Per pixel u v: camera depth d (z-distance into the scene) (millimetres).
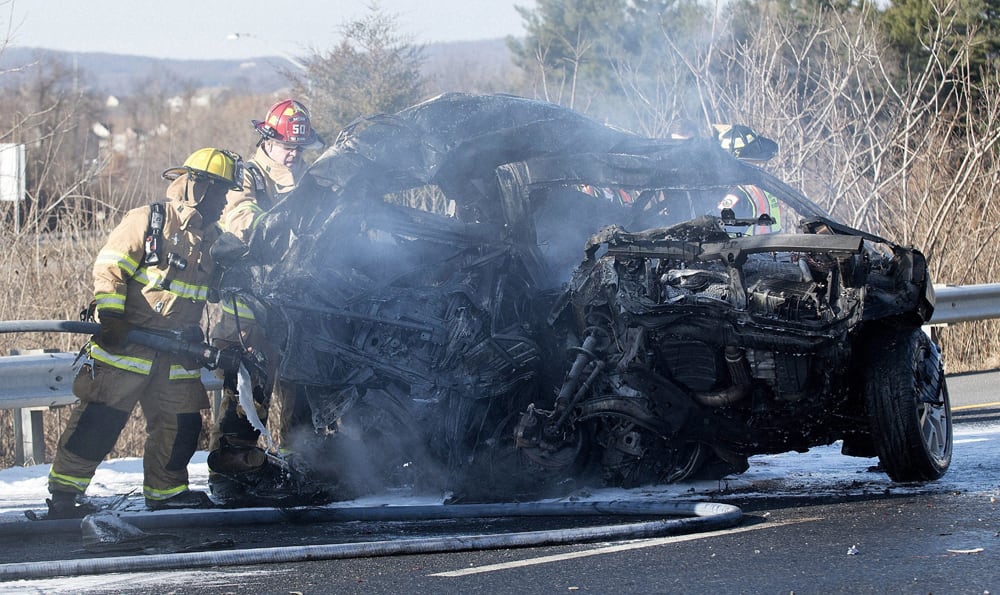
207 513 10445
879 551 8250
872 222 24719
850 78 28406
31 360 14516
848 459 13656
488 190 12258
